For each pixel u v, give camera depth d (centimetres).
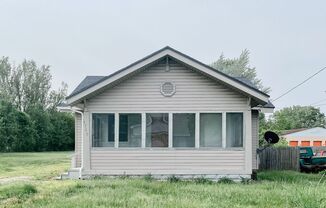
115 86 1579
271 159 2112
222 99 1562
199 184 1354
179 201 940
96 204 913
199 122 1561
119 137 1568
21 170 2234
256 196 1045
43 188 1212
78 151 1894
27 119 5809
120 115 1574
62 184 1297
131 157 1561
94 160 1564
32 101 6500
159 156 1559
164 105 1570
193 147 1555
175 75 1573
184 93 1570
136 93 1576
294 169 2100
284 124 7369
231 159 1547
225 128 1555
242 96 1558
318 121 8306
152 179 1491
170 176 1541
